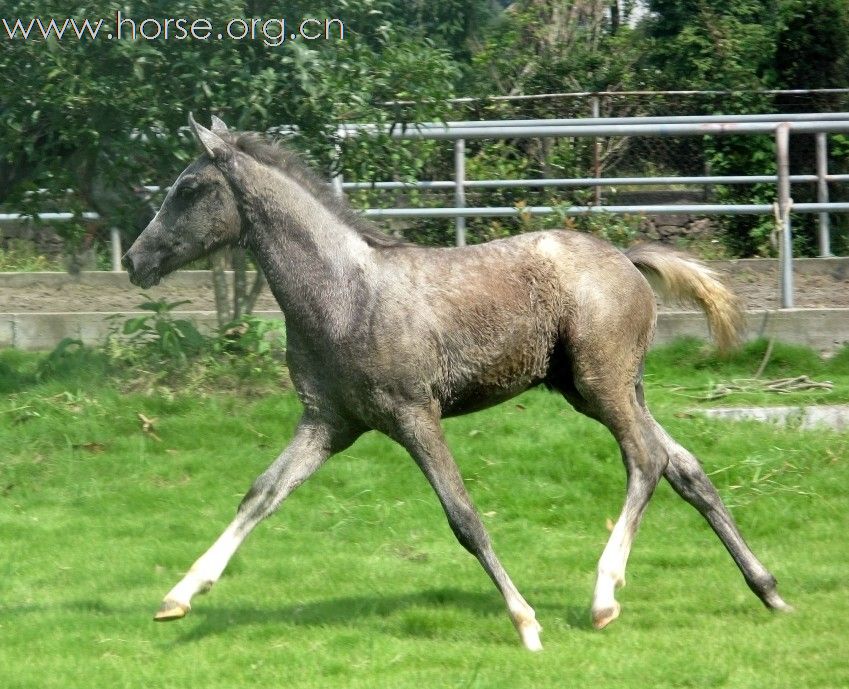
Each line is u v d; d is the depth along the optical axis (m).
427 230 15.39
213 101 10.88
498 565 6.57
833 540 8.79
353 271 6.69
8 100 10.84
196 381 11.49
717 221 17.28
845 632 6.73
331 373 6.69
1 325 13.36
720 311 7.39
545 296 6.89
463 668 6.19
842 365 12.62
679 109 18.23
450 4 22.77
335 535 9.02
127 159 11.37
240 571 8.23
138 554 8.45
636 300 7.02
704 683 5.92
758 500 9.42
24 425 10.68
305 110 11.16
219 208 6.85
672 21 20.86
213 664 6.35
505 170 15.97
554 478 9.91
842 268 15.12
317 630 6.89
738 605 7.37
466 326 6.71
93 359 11.93
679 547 8.73
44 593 7.77
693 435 10.41
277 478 6.72
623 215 15.22
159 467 10.10
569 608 7.34
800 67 18.88
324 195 6.85
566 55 21.36
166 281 15.04
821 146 15.38
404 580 8.02
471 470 9.98
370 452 10.34
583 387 6.95
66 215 14.42
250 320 11.94
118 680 6.12
